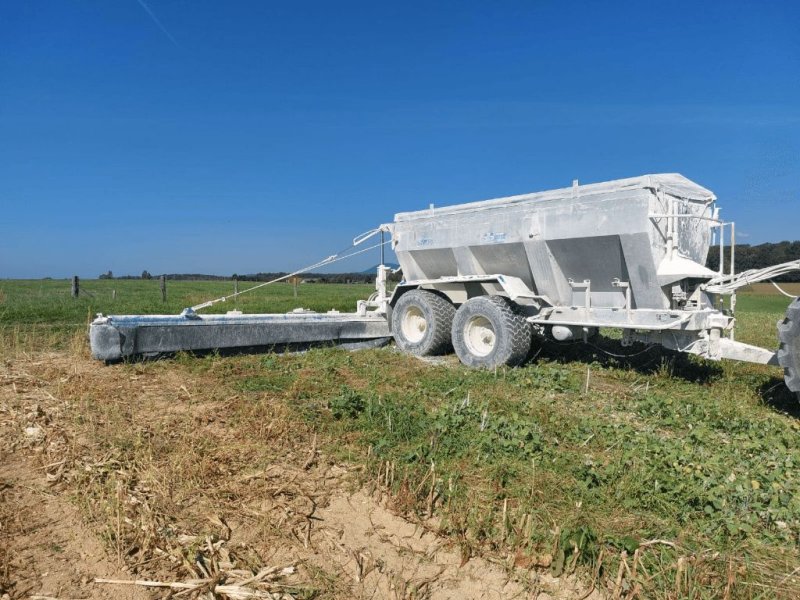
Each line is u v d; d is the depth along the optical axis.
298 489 4.42
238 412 6.14
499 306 9.11
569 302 9.12
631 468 4.76
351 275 59.44
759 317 18.02
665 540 3.70
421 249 10.62
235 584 3.22
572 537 3.59
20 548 3.46
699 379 8.71
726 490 4.30
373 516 4.11
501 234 9.38
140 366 8.16
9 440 5.16
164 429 5.54
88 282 48.53
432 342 10.30
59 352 9.39
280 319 10.55
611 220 8.09
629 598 3.16
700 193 8.63
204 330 9.12
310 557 3.56
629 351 10.16
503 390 7.53
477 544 3.75
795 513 4.11
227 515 3.99
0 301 18.33
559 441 5.64
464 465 4.88
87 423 5.64
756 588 3.34
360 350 10.67
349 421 5.88
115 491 4.05
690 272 7.64
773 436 5.95
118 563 3.35
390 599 3.21
